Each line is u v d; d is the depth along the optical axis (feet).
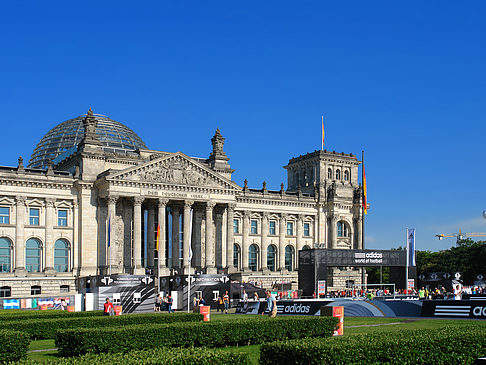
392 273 505.66
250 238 561.02
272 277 561.43
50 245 454.81
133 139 599.57
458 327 153.17
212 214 514.27
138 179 460.14
